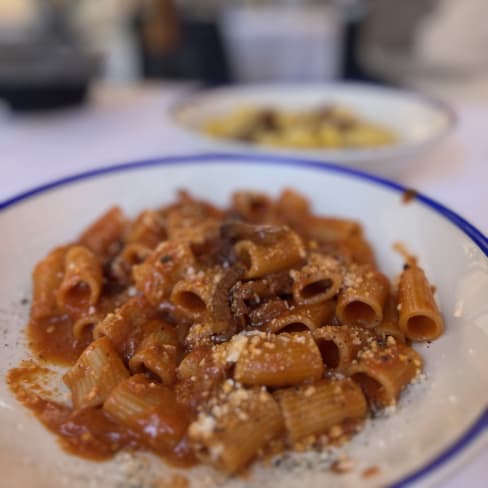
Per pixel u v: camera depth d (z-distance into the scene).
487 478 0.21
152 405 0.24
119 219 0.35
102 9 1.33
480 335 0.23
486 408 0.19
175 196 0.38
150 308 0.29
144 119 0.61
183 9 1.05
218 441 0.21
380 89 0.61
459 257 0.28
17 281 0.31
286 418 0.23
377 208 0.34
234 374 0.24
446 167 0.48
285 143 0.50
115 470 0.21
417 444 0.20
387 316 0.27
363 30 1.00
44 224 0.34
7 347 0.28
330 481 0.20
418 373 0.24
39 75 0.59
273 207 0.36
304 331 0.27
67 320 0.30
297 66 0.92
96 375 0.25
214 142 0.45
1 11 1.45
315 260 0.30
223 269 0.30
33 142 0.55
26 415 0.24
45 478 0.21
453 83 0.86
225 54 0.94
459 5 1.02
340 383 0.24
